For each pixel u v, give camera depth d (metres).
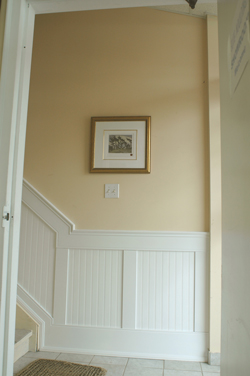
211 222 2.29
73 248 2.41
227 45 1.02
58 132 2.52
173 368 2.09
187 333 2.26
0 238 1.22
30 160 2.52
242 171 0.82
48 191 2.48
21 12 1.33
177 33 2.50
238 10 0.86
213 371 2.06
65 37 2.60
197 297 2.29
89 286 2.38
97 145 2.46
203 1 1.47
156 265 2.35
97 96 2.52
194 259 2.32
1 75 1.26
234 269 0.90
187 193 2.38
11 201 1.27
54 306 2.38
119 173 2.44
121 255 2.38
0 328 1.20
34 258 2.44
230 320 0.94
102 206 2.43
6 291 1.24
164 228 2.37
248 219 0.76
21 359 2.17
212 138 2.35
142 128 2.44
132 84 2.50
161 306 2.31
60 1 1.39
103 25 2.57
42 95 2.57
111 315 2.34
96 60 2.55
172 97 2.46
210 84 2.39
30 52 1.41
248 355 0.74
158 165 2.42
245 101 0.79
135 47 2.53
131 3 1.44
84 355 2.27
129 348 2.29
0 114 1.25
